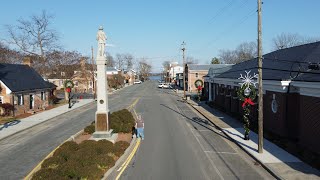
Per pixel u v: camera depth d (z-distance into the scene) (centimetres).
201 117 3428
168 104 4938
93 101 5619
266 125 2430
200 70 8069
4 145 2270
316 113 1733
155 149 2003
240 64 4247
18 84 3994
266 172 1520
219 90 4241
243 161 1714
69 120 3419
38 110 4222
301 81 1841
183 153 1897
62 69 6781
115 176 1488
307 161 1612
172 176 1477
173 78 13612
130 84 13912
